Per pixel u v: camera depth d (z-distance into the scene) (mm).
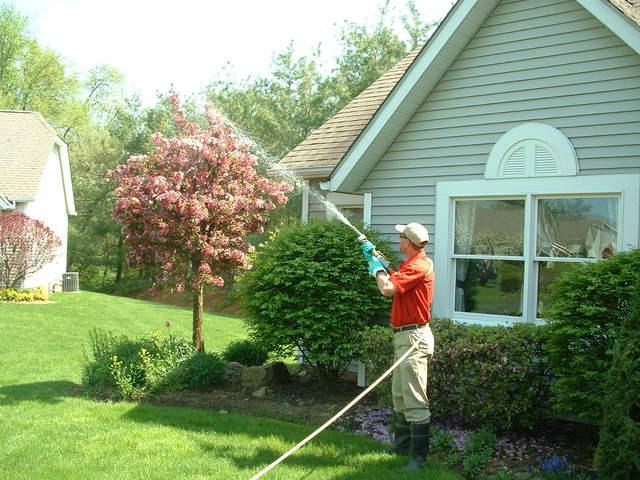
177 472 5344
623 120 7000
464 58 8227
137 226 8930
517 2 7762
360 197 10672
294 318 8211
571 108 7359
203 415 7176
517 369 6176
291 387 8750
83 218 38219
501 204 7977
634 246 6840
